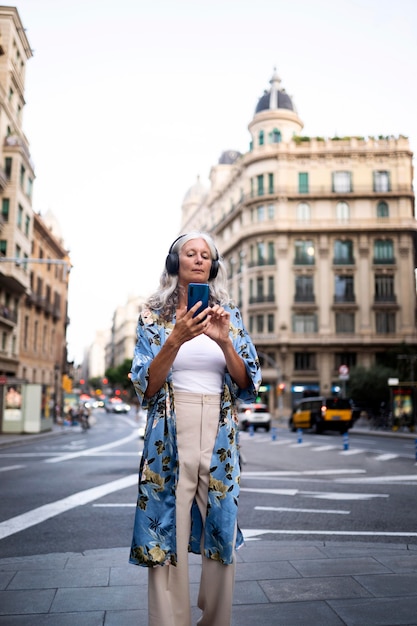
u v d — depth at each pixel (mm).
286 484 9758
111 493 8516
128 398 127312
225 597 2232
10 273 32938
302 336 52531
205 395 2334
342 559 4145
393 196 53125
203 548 2248
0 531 5848
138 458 14656
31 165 36719
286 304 52844
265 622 2818
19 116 36938
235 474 2305
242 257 56875
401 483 9867
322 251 53219
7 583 3600
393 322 52438
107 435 28484
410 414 29312
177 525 2244
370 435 28234
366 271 52875
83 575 3777
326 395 51719
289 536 5590
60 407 48688
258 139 57781
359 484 9750
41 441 23859
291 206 53969
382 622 2799
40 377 47281
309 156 54250
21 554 4867
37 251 47188
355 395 44344
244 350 2438
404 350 46094
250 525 6180
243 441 23141
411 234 53344
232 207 62156
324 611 2969
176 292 2479
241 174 59406
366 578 3594
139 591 3410
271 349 53156
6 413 28312
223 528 2223
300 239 53812
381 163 53844
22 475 10992
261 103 58938
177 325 2172
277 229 53156
